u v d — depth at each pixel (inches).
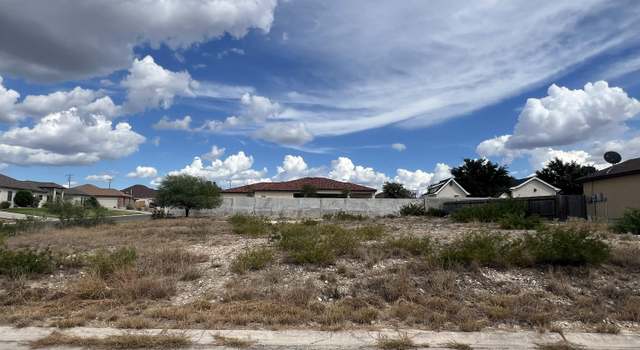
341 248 346.0
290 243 362.3
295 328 206.7
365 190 1907.0
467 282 266.1
